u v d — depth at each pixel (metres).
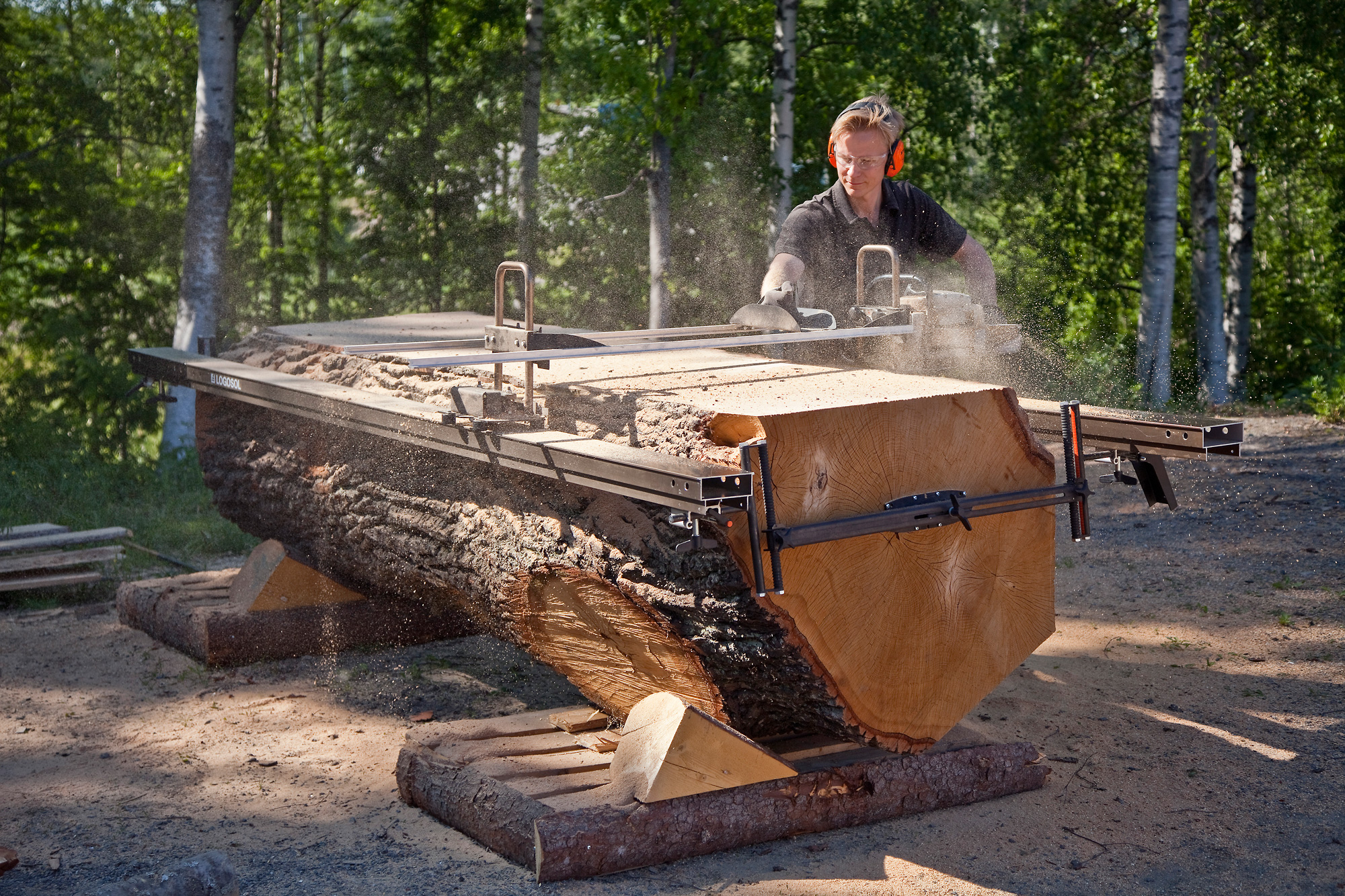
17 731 4.57
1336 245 20.62
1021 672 5.06
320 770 4.14
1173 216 14.26
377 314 18.84
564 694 4.94
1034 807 3.71
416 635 5.69
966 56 17.66
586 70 16.88
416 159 17.97
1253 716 4.49
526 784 3.51
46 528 7.27
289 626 5.44
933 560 3.28
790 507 2.96
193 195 11.95
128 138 17.80
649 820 3.28
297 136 18.80
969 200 19.84
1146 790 3.83
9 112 16.55
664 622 3.29
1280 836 3.48
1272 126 16.00
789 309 4.02
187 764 4.21
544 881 3.20
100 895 2.81
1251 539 7.22
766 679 3.28
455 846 3.49
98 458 12.79
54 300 18.06
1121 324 20.86
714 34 17.02
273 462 5.09
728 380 3.55
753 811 3.42
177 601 5.67
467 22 17.55
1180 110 14.16
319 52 20.70
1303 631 5.52
